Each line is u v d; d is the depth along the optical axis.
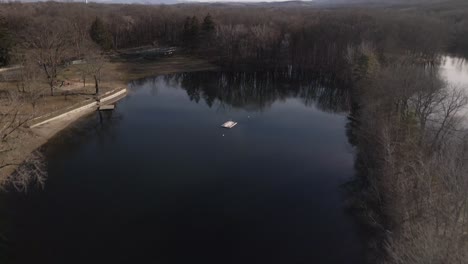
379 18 168.88
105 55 151.50
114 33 186.00
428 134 63.75
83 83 114.56
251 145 79.00
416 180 45.56
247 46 163.75
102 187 61.62
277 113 101.75
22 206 55.81
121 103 107.25
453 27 172.88
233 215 54.47
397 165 51.41
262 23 186.12
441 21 171.50
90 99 102.00
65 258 45.19
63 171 66.75
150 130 87.19
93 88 111.81
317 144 79.62
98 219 53.06
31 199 57.72
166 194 59.78
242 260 45.47
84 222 52.31
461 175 38.06
